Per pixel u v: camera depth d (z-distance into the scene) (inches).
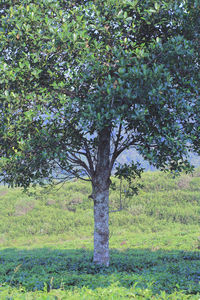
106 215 483.5
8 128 370.9
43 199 1382.9
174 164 431.5
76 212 1299.2
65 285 322.3
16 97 373.1
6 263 569.6
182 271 405.4
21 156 383.9
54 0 408.2
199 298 248.4
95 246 480.1
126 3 392.2
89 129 383.9
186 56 387.5
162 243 805.2
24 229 1152.8
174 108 389.4
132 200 1306.6
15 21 388.5
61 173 478.6
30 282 329.1
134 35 430.0
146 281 325.4
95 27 391.9
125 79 364.5
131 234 1019.9
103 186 482.6
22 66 372.5
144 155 430.9
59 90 404.2
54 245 916.0
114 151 482.3
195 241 775.1
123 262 518.9
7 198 1446.9
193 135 409.7
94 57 383.9
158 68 357.7
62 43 383.9
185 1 401.1
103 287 294.8
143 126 391.2
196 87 394.9
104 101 367.9
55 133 410.9
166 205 1258.6
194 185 1400.1
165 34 431.2
